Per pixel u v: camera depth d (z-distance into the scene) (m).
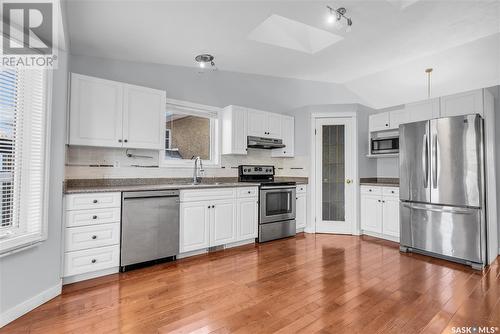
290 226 4.18
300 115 4.71
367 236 4.24
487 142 2.96
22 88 1.92
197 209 3.18
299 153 4.70
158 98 3.25
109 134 2.87
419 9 2.55
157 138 3.23
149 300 2.08
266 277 2.55
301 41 3.37
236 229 3.56
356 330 1.69
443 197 3.06
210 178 4.09
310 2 2.39
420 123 3.29
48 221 2.08
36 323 1.76
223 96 4.20
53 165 2.14
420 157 3.28
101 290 2.24
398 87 4.41
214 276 2.57
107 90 2.86
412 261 3.04
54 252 2.13
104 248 2.52
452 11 2.59
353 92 4.84
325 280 2.48
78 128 2.67
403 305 2.01
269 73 4.20
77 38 2.77
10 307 1.79
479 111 2.97
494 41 3.16
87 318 1.82
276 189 4.01
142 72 3.46
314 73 4.21
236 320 1.81
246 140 4.17
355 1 2.39
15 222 1.88
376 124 4.36
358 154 4.37
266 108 4.72
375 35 3.04
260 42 3.10
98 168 3.07
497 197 3.28
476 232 2.83
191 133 3.99
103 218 2.51
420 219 3.27
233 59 3.60
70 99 2.63
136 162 3.35
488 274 2.63
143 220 2.74
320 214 4.49
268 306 2.00
